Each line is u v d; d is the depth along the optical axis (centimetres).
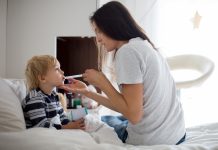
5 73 190
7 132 85
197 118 238
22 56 192
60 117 130
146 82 97
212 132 116
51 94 131
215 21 223
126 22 100
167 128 103
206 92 234
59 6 195
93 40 199
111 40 102
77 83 122
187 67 199
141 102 93
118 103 93
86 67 200
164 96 102
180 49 230
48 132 86
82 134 97
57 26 196
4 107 95
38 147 75
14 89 124
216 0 221
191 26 227
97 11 100
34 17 192
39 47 194
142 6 232
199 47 228
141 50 95
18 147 76
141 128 102
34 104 115
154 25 232
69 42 200
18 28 190
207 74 172
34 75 126
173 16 229
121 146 93
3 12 183
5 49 189
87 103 179
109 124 130
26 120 115
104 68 150
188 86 172
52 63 128
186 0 225
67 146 77
